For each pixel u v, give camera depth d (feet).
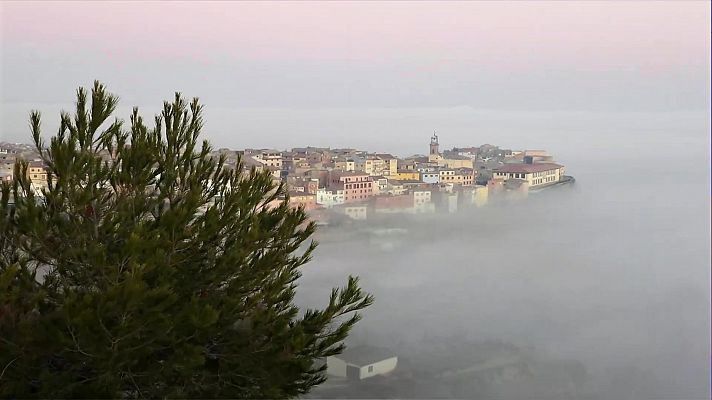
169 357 8.38
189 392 8.73
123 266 7.77
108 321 7.47
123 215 8.47
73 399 7.88
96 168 8.56
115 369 7.73
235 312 8.41
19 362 7.81
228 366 8.76
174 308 8.27
